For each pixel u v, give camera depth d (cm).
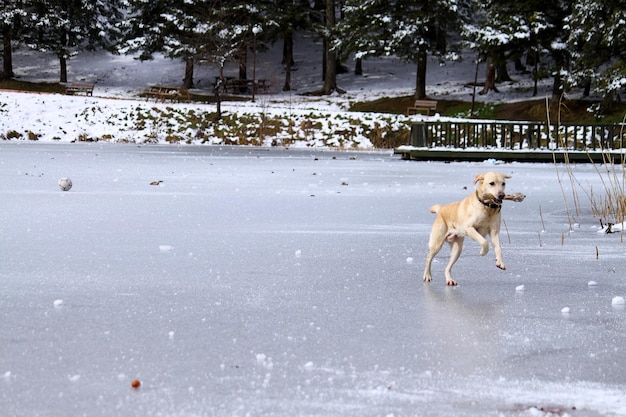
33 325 629
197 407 456
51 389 484
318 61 7225
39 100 4647
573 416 449
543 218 1349
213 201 1534
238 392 480
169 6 6325
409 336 608
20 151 3281
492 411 455
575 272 874
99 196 1596
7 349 564
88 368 523
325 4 6994
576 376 517
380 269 880
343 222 1261
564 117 4831
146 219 1267
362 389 488
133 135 4416
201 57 5888
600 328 637
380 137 4331
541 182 2148
